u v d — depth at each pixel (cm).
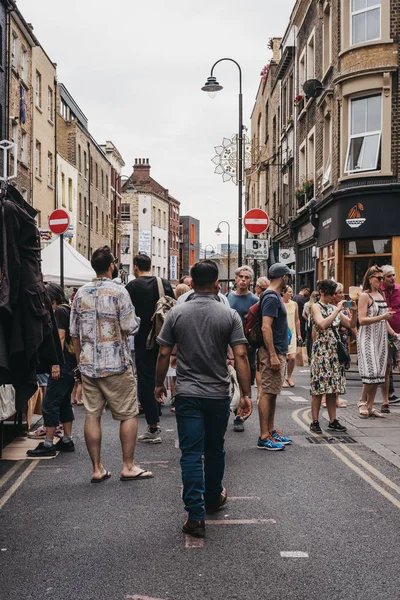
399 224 2030
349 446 816
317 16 2541
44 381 970
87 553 470
